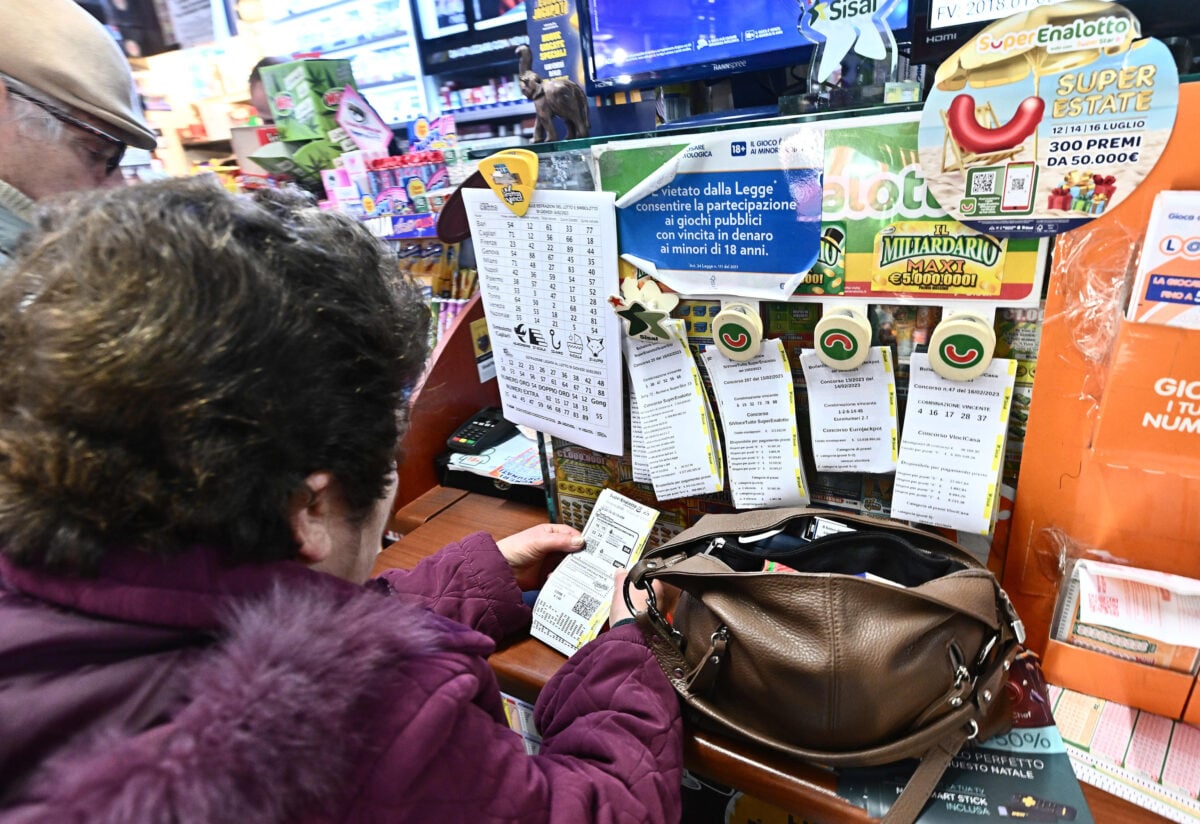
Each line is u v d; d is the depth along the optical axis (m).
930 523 0.78
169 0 2.32
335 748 0.38
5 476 0.39
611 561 0.95
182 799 0.33
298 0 2.22
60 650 0.39
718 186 0.76
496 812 0.48
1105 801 0.63
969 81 0.60
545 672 0.87
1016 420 0.72
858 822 0.62
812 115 0.68
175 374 0.36
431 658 0.48
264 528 0.43
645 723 0.64
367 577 0.64
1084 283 0.62
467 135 2.16
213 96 2.44
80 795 0.33
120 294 0.37
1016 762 0.66
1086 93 0.56
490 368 1.50
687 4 1.02
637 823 0.56
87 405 0.36
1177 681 0.68
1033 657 0.76
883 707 0.62
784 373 0.81
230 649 0.39
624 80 1.13
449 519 1.26
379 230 1.48
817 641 0.62
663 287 0.85
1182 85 0.53
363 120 1.58
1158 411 0.62
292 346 0.40
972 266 0.67
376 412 0.48
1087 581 0.70
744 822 0.90
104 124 1.10
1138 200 0.57
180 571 0.41
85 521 0.39
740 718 0.69
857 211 0.70
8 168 1.02
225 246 0.39
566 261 0.90
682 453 0.92
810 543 0.77
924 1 0.73
